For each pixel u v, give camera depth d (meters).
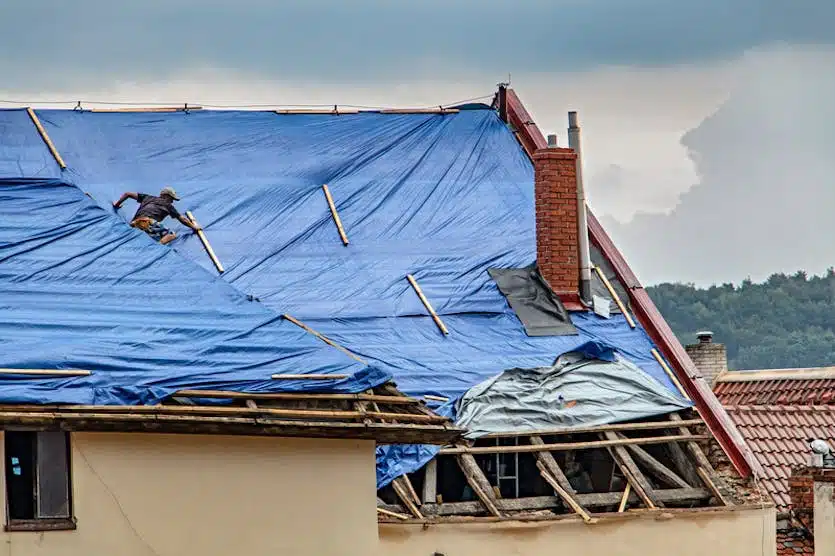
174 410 78.75
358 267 105.88
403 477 92.19
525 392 98.88
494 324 104.12
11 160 105.88
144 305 85.31
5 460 75.38
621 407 100.12
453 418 96.44
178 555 78.31
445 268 107.19
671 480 98.56
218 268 103.38
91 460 77.00
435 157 115.56
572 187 109.62
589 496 95.88
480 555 92.00
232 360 82.88
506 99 121.88
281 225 107.69
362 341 100.50
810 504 106.56
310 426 80.94
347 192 111.12
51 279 86.00
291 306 101.94
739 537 97.94
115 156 109.44
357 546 82.50
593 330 106.25
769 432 115.75
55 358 79.12
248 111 116.00
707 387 103.50
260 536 80.38
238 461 80.31
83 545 76.38
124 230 90.31
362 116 118.12
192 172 110.00
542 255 108.94
